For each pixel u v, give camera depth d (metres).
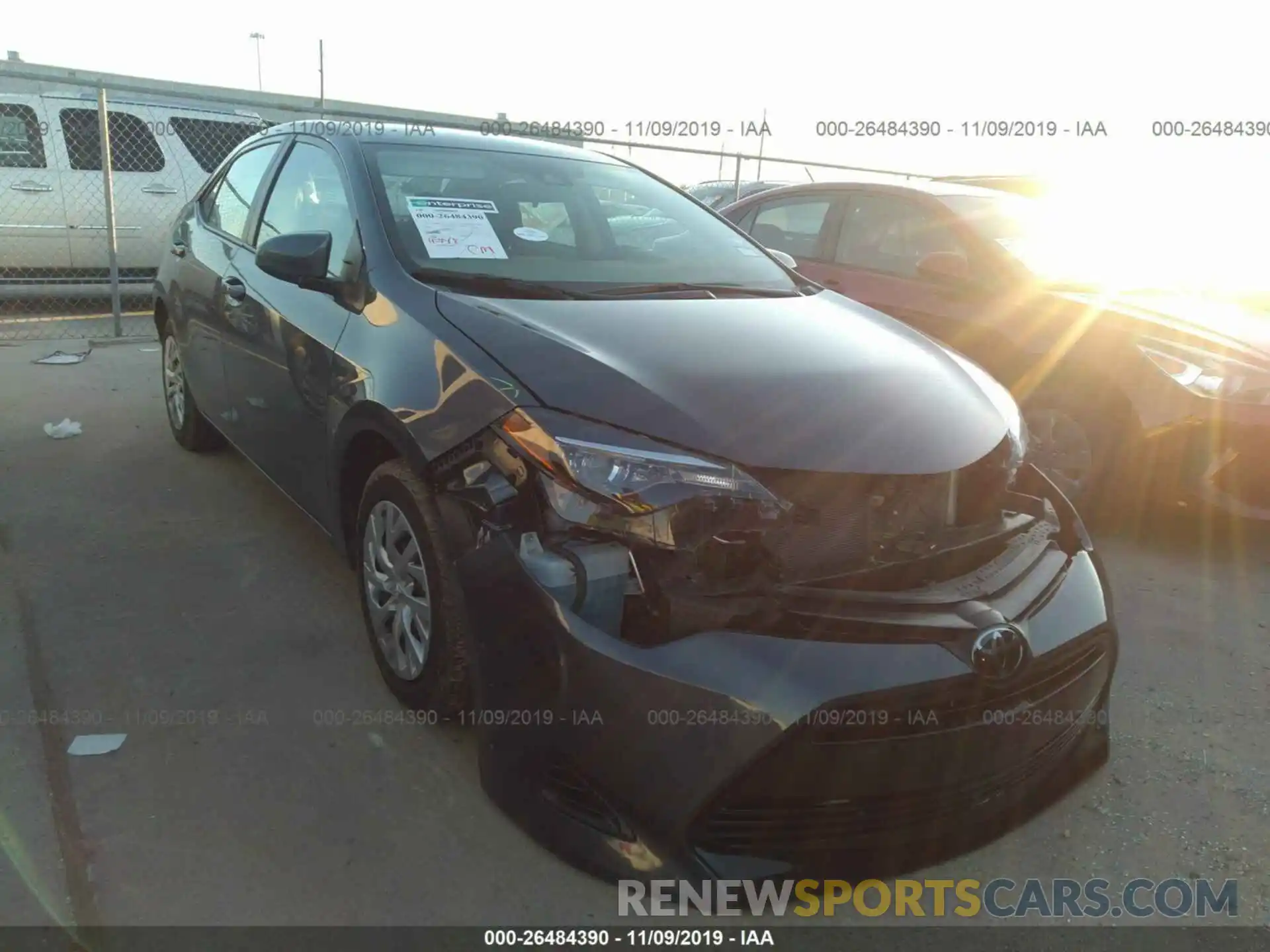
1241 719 3.12
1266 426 3.97
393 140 3.60
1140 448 4.30
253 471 4.86
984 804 2.31
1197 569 4.26
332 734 2.78
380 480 2.79
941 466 2.33
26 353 7.23
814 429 2.29
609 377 2.36
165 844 2.34
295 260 3.06
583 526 2.15
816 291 3.59
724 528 2.15
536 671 2.17
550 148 3.99
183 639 3.24
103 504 4.35
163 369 5.25
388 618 2.89
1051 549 2.61
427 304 2.80
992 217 5.18
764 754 2.00
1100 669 2.52
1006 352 4.66
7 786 2.50
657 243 3.61
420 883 2.27
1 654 3.10
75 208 9.12
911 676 2.06
